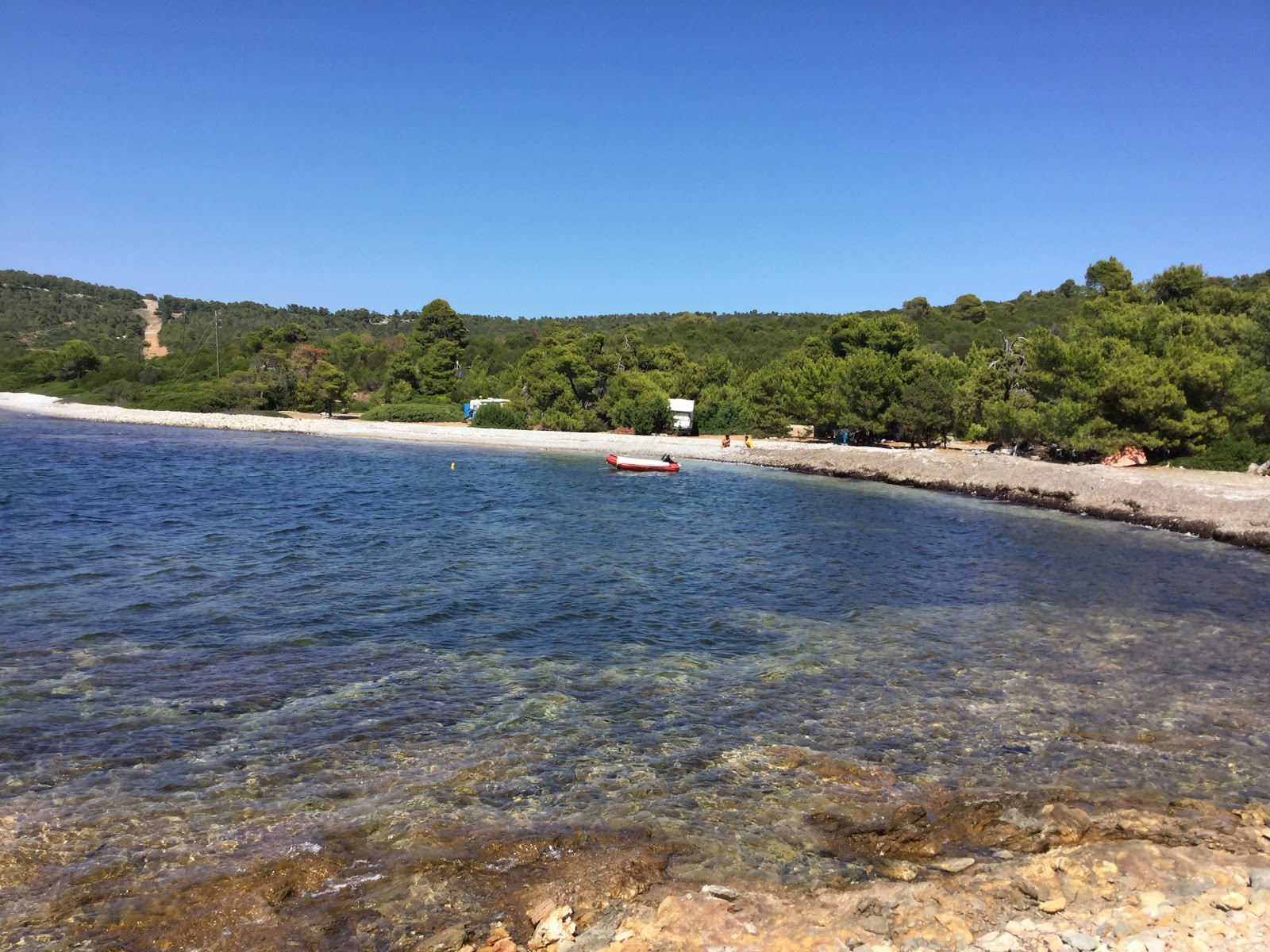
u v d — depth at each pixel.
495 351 117.19
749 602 19.44
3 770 9.81
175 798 9.27
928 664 14.98
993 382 58.16
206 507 30.69
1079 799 9.66
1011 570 23.47
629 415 73.31
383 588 19.58
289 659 14.29
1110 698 13.27
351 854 8.16
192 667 13.70
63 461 44.53
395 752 10.68
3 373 115.56
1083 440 45.00
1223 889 7.49
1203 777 10.37
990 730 11.82
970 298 130.50
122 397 98.00
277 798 9.32
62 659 13.76
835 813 9.21
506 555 24.02
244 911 7.14
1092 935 6.77
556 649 15.45
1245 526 28.22
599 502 36.38
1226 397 45.56
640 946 6.61
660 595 19.86
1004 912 7.16
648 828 8.80
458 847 8.30
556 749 10.91
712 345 114.62
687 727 11.76
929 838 8.68
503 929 6.88
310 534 26.09
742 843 8.52
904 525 31.52
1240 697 13.46
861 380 60.53
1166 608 19.39
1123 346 47.62
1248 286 98.06
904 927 6.90
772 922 6.98
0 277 192.62
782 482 46.12
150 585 18.88
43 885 7.52
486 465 51.50
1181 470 42.38
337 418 90.44
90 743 10.66
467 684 13.39
